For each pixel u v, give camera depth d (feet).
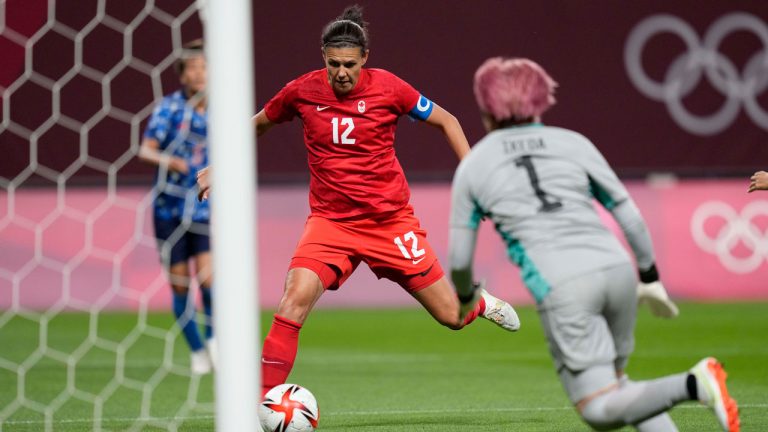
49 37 124.26
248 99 38.04
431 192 147.13
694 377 39.06
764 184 58.49
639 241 42.96
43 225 138.62
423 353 107.34
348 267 61.46
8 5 115.34
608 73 147.84
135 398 77.10
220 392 37.91
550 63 146.30
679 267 152.76
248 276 37.96
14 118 127.75
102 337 119.96
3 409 71.82
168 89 126.00
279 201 146.61
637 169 150.30
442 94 136.26
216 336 38.09
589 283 41.47
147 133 84.64
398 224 62.28
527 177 42.88
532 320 136.36
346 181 60.75
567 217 42.34
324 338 120.57
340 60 58.18
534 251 42.29
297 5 138.41
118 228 140.67
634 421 40.60
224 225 37.76
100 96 127.24
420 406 72.43
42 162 129.70
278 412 55.62
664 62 149.59
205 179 56.95
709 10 150.61
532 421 64.90
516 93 43.32
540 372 92.12
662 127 150.10
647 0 148.36
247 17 38.09
